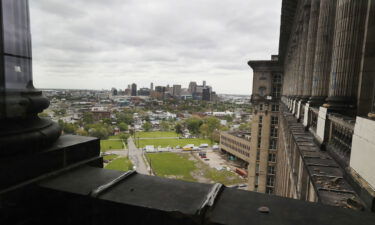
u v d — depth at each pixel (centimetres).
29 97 235
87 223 200
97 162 295
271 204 177
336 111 707
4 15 219
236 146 10844
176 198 188
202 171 9506
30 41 256
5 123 205
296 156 916
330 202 369
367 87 584
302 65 1680
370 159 353
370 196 338
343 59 737
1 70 212
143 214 177
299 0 2028
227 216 160
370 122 359
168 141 16225
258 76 5228
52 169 232
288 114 2014
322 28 1026
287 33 3306
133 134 17950
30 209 210
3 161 190
